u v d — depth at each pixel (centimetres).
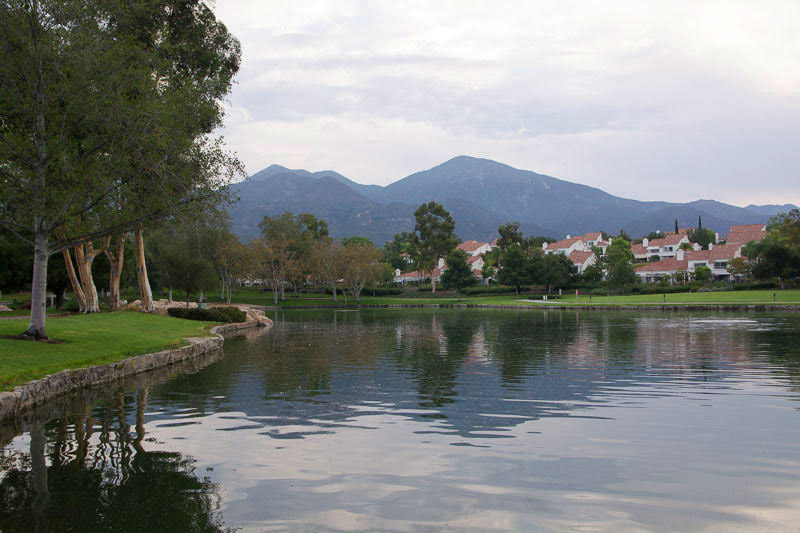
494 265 14225
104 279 5528
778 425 1121
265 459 916
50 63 1814
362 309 8625
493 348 2692
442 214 12569
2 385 1337
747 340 2873
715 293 8031
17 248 4784
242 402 1401
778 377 1730
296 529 651
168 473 848
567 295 10306
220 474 842
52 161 1922
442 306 9338
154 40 2511
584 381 1688
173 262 5319
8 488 788
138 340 2414
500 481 808
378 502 731
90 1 1888
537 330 3831
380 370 1973
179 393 1540
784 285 8044
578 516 684
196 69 3378
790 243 7600
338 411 1284
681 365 2012
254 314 5097
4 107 1833
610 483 796
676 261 12125
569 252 14688
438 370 1956
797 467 861
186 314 4341
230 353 2605
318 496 753
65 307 4231
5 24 1745
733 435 1046
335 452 953
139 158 2031
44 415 1265
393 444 999
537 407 1315
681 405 1323
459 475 834
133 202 2117
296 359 2341
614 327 3969
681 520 671
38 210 1786
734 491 763
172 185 2212
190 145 2205
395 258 18112
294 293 12444
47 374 1498
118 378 1814
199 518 681
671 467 866
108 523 668
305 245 11200
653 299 7788
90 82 1884
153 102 2005
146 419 1215
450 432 1082
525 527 654
